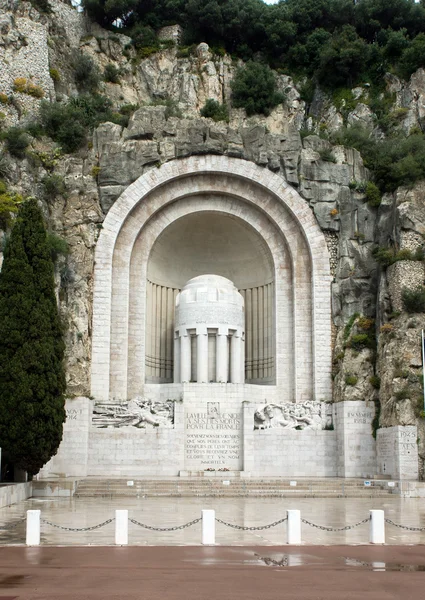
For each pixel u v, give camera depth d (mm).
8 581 13477
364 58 61562
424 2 67188
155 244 47281
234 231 48375
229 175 46625
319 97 62969
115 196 45312
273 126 60906
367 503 31531
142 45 64188
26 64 51750
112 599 11922
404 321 41188
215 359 44250
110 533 20766
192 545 18328
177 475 40719
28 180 43906
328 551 17422
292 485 36781
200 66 62625
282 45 64938
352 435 41750
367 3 65062
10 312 34469
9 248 35406
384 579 13859
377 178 47438
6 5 54469
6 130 47094
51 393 34438
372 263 45844
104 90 60781
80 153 47219
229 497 34781
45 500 31750
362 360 43312
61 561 15711
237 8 64312
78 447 40312
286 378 45719
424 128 56562
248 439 41625
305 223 46406
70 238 44562
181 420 41469
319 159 47125
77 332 42594
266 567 15086
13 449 33312
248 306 48719
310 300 46156
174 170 46062
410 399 39031
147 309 46875
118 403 41781
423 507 29406
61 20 60375
